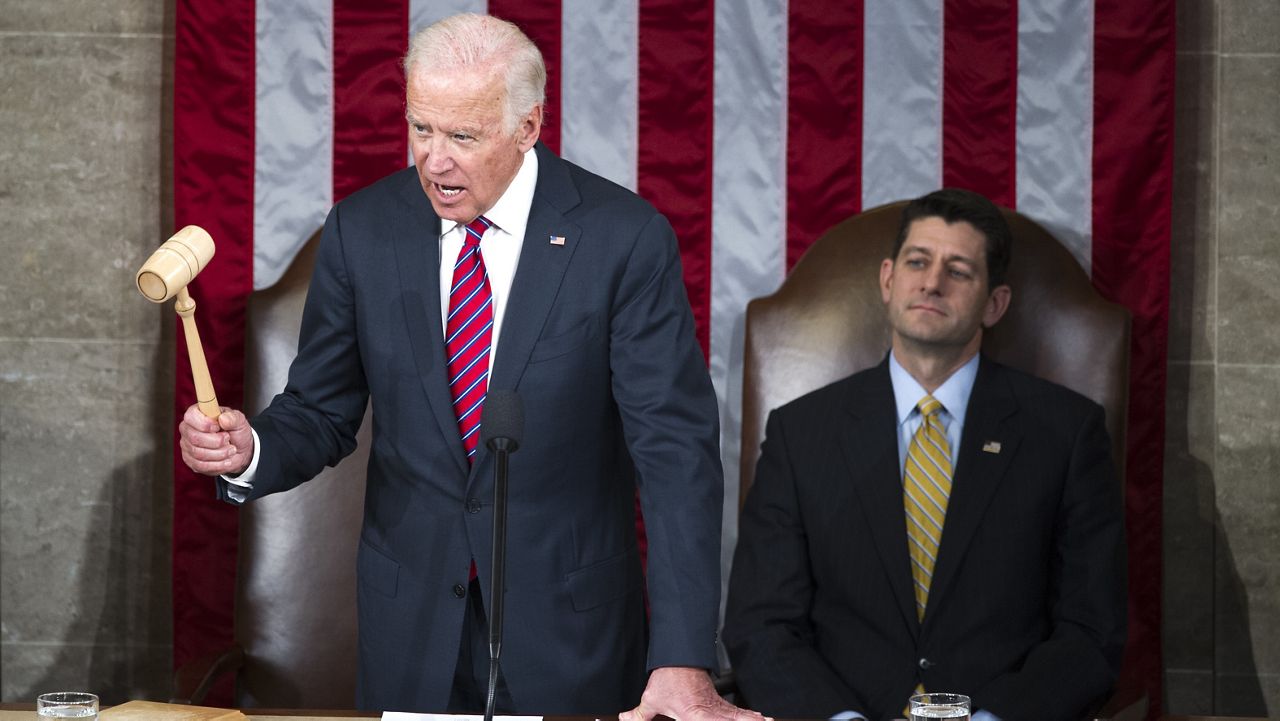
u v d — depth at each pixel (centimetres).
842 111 1293
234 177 1290
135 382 1337
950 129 1291
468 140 781
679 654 773
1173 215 1325
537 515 852
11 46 1322
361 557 892
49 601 1348
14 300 1331
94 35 1322
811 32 1291
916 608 1101
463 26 791
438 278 865
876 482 1123
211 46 1283
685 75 1295
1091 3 1279
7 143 1324
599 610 872
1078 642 1066
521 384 845
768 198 1298
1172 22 1273
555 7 1291
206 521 1314
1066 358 1193
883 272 1190
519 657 855
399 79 1291
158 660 1352
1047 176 1287
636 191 1299
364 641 885
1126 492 1276
